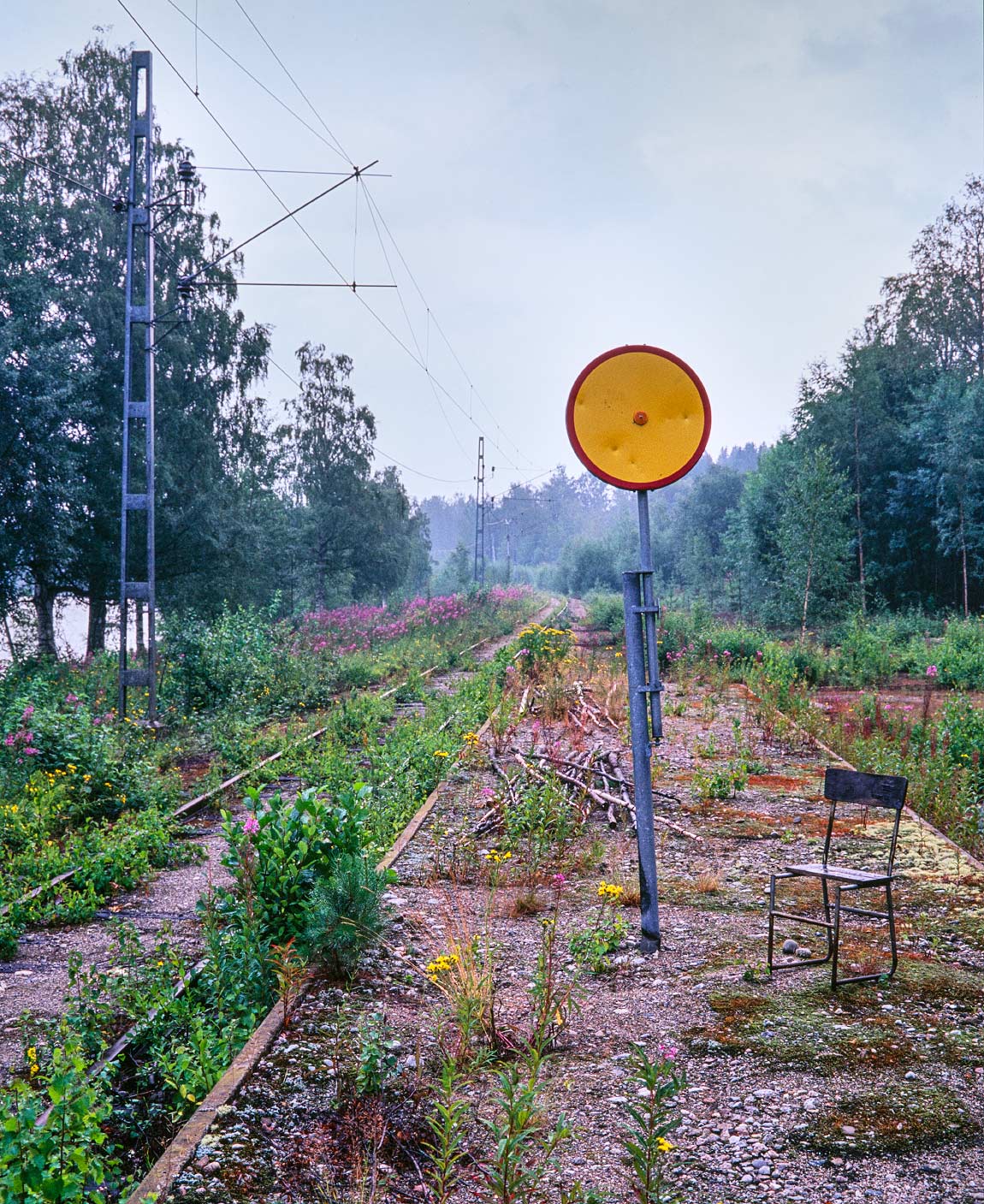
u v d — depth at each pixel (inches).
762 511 1562.5
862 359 1565.0
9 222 956.6
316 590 1839.3
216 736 522.3
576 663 797.9
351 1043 170.4
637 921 240.2
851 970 203.5
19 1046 184.9
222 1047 168.4
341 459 1847.9
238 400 1256.2
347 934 200.4
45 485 867.4
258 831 220.5
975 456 1343.5
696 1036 171.6
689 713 614.2
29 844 310.7
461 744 475.5
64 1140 116.2
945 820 335.0
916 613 1408.7
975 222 1675.7
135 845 315.6
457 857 294.2
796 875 201.6
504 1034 170.2
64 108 1104.2
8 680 650.2
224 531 1134.4
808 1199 122.6
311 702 687.7
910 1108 145.2
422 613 1385.3
